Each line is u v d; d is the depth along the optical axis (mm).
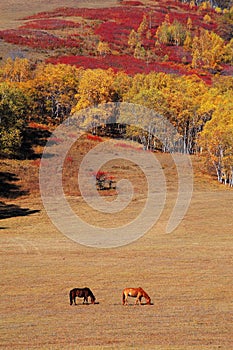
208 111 98688
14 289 29391
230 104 89750
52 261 36688
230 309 25266
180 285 30109
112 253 39406
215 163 85312
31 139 92812
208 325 22578
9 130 85188
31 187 71562
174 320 23312
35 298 27547
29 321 23469
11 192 68938
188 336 21031
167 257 37781
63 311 25031
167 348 19516
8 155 84875
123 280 31375
